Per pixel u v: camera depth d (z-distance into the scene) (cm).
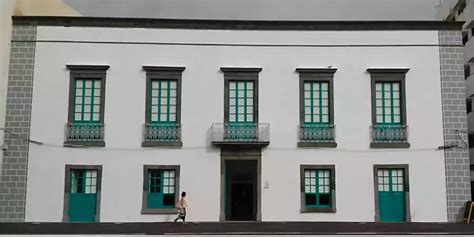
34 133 2086
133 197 2069
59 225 1864
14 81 2111
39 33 2134
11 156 2072
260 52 2155
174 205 2073
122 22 2145
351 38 2164
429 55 2158
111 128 2098
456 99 2139
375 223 1983
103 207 2058
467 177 2100
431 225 1895
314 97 2150
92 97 2122
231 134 2098
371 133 2114
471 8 3291
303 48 2158
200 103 2123
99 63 2128
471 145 3095
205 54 2147
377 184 2095
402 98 2136
